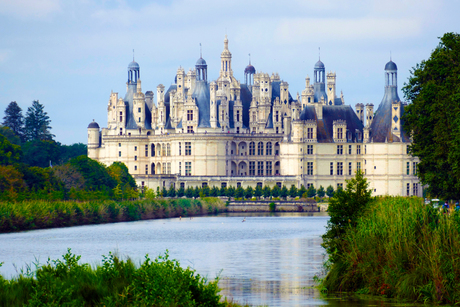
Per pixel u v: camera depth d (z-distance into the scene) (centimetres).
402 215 7462
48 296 5912
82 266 6500
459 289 6738
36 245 12769
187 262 10275
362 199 7994
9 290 6100
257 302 7081
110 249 12181
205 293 6044
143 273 6144
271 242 13238
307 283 8188
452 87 10800
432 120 10988
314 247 12181
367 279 7325
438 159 10950
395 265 7144
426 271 6931
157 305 5838
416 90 11912
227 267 9631
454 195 10975
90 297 6031
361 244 7412
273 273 9000
